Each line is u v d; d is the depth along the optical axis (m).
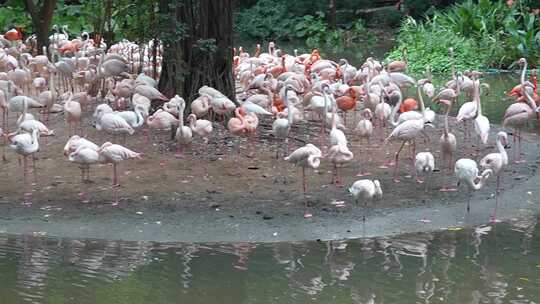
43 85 14.13
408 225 8.81
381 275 7.53
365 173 10.53
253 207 9.22
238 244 8.28
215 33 12.69
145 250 8.12
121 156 9.32
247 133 10.95
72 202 9.37
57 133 12.41
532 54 21.80
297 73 15.05
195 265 7.75
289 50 27.84
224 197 9.54
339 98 12.49
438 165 11.01
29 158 11.05
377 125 13.28
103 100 14.81
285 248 8.18
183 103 10.82
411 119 10.76
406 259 7.91
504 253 8.07
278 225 8.73
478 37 22.86
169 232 8.57
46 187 9.86
